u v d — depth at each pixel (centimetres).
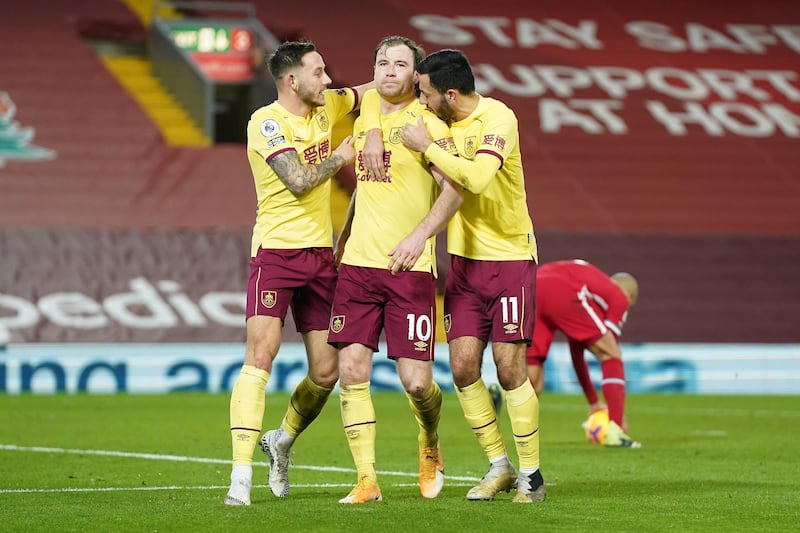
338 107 2484
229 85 9056
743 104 9462
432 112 2378
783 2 10806
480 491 2383
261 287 2347
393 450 3594
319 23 9700
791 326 7444
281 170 2297
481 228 2383
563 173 8531
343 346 2358
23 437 3944
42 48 8919
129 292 6906
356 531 1942
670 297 7419
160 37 9138
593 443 3884
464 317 2406
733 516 2205
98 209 7675
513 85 9356
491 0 10356
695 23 10425
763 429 4500
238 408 2297
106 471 2973
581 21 10269
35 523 2042
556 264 3825
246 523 2023
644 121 9150
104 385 6375
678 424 4741
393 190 2339
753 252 7700
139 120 8362
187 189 7919
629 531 2008
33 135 8138
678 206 8325
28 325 6706
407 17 9950
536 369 3803
